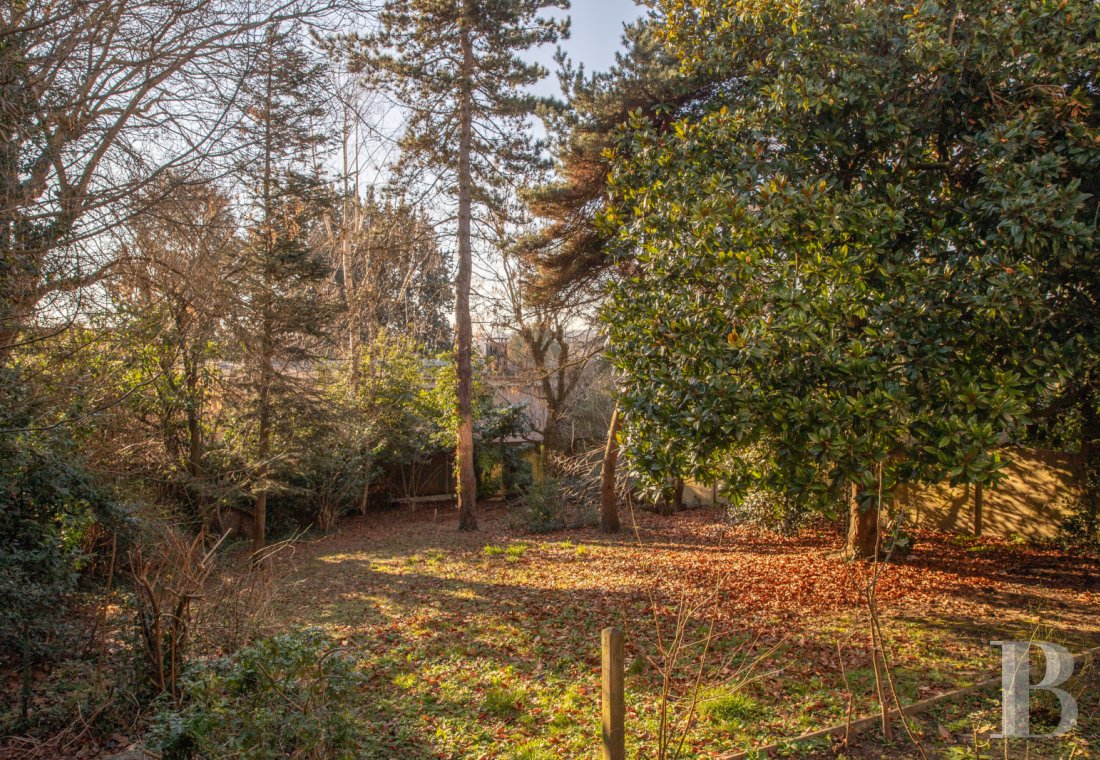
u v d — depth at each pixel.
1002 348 6.17
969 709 5.12
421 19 15.47
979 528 12.57
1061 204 5.70
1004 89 6.79
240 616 5.69
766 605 8.60
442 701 5.70
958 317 6.10
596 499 19.06
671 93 12.33
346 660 4.03
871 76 7.06
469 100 16.22
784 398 5.90
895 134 6.89
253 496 13.46
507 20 15.61
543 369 19.17
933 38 6.64
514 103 15.91
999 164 6.11
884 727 4.61
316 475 16.56
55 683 5.75
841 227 6.25
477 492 22.95
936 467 5.70
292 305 12.76
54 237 5.59
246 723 3.59
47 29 5.47
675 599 9.12
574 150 13.65
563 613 8.64
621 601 9.18
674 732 4.87
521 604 9.23
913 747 4.53
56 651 6.13
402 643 7.48
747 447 6.89
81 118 5.85
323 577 11.72
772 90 7.46
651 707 5.38
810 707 5.24
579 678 6.15
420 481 22.48
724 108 7.92
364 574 11.90
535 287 15.82
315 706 3.82
